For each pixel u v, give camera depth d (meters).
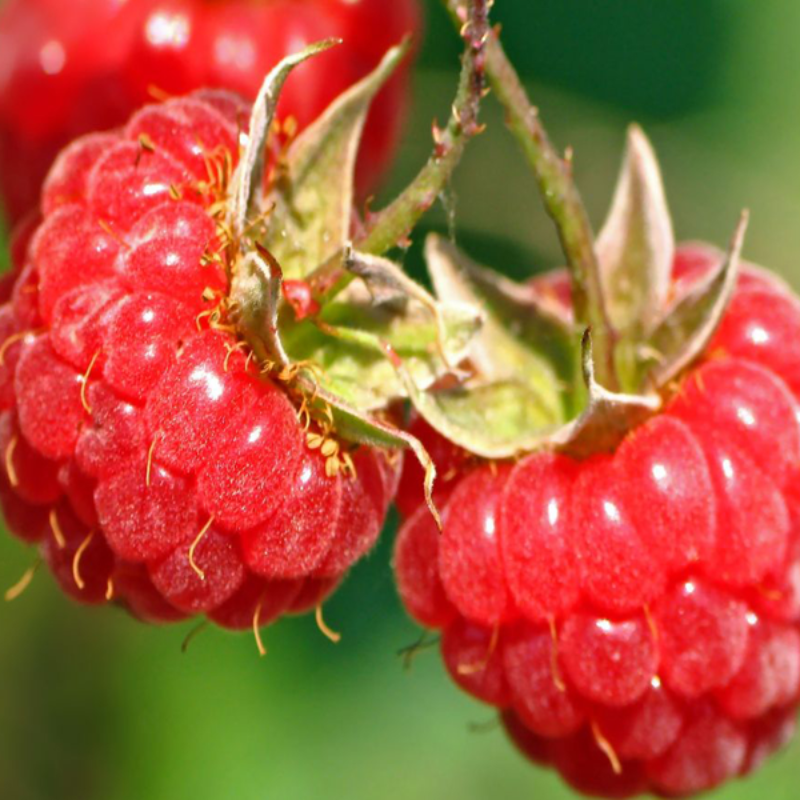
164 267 0.20
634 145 0.22
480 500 0.21
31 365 0.20
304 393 0.20
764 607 0.21
